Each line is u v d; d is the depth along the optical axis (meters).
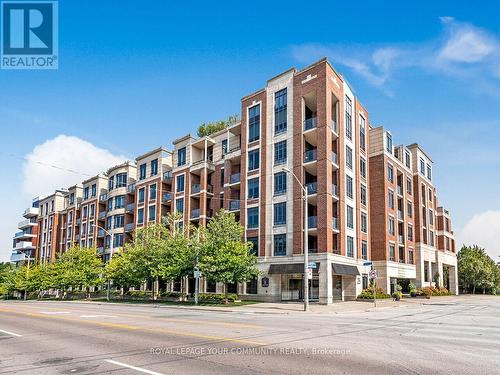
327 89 39.16
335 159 40.25
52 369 8.56
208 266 35.56
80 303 43.53
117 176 66.81
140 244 45.44
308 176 41.78
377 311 28.20
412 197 57.59
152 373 8.02
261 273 39.62
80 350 10.81
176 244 40.56
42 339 13.06
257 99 45.16
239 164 49.62
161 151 59.03
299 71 41.47
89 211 73.50
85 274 57.97
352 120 44.94
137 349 10.78
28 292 81.00
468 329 16.08
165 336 13.24
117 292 61.00
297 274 39.12
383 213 47.78
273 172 41.88
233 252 35.75
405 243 52.84
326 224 36.94
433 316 23.23
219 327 15.97
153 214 58.12
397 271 49.34
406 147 59.06
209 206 51.81
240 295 41.31
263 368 8.41
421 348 11.01
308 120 40.28
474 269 76.69
